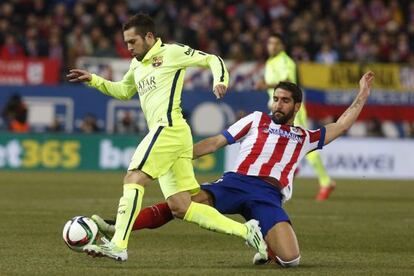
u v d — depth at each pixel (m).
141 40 28.20
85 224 27.03
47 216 41.62
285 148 29.00
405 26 94.25
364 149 74.12
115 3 88.69
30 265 27.58
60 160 72.25
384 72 80.44
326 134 29.36
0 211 43.38
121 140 72.50
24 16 88.94
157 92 28.17
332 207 49.12
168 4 89.50
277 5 91.88
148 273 26.23
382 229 39.47
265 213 28.28
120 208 26.92
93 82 29.41
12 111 74.25
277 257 27.98
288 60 49.31
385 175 74.25
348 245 34.28
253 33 86.31
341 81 80.12
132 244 33.22
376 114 80.31
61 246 31.97
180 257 30.14
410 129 80.44
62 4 87.88
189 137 28.14
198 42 85.25
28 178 64.62
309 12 91.25
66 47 82.81
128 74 29.44
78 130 75.62
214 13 88.50
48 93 75.62
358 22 92.25
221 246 33.06
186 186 27.98
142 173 27.34
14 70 78.50
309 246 33.84
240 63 78.38
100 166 72.44
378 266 29.00
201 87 77.62
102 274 25.89
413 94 80.44
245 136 29.41
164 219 28.66
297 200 52.88
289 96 28.95
